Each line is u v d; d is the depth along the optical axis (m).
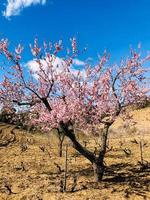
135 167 22.34
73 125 18.72
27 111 21.05
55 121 17.91
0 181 19.89
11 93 19.00
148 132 38.44
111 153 27.94
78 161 25.16
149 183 18.31
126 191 17.02
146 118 40.78
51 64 18.55
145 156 25.97
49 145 33.69
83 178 19.78
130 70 19.12
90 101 17.89
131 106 20.44
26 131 39.72
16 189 18.20
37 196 16.81
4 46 18.36
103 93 18.22
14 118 22.12
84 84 17.97
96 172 18.75
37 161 25.45
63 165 23.80
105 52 19.02
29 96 19.41
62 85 18.19
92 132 18.62
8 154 28.80
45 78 18.59
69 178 19.98
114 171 21.50
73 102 17.92
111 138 38.56
